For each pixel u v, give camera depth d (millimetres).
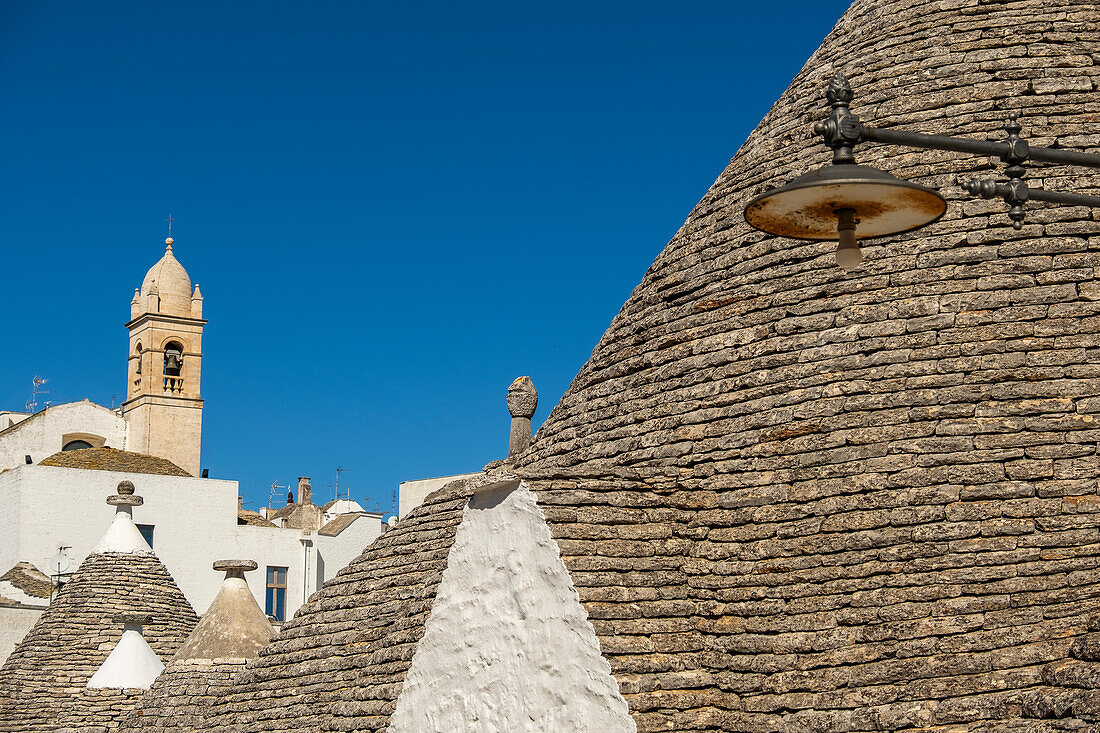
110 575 27656
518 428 17188
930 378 13438
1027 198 9367
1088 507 12750
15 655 26641
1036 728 11117
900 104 15289
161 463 60156
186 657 20391
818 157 15414
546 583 12781
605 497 13344
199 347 80938
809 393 13805
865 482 13094
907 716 11742
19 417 78250
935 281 13922
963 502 12836
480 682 13070
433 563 16219
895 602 12438
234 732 16359
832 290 14289
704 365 14766
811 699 12102
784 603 12781
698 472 14008
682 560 13281
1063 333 13484
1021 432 13102
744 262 15141
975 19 15734
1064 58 15141
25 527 53000
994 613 12297
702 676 12508
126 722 19578
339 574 17422
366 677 15133
